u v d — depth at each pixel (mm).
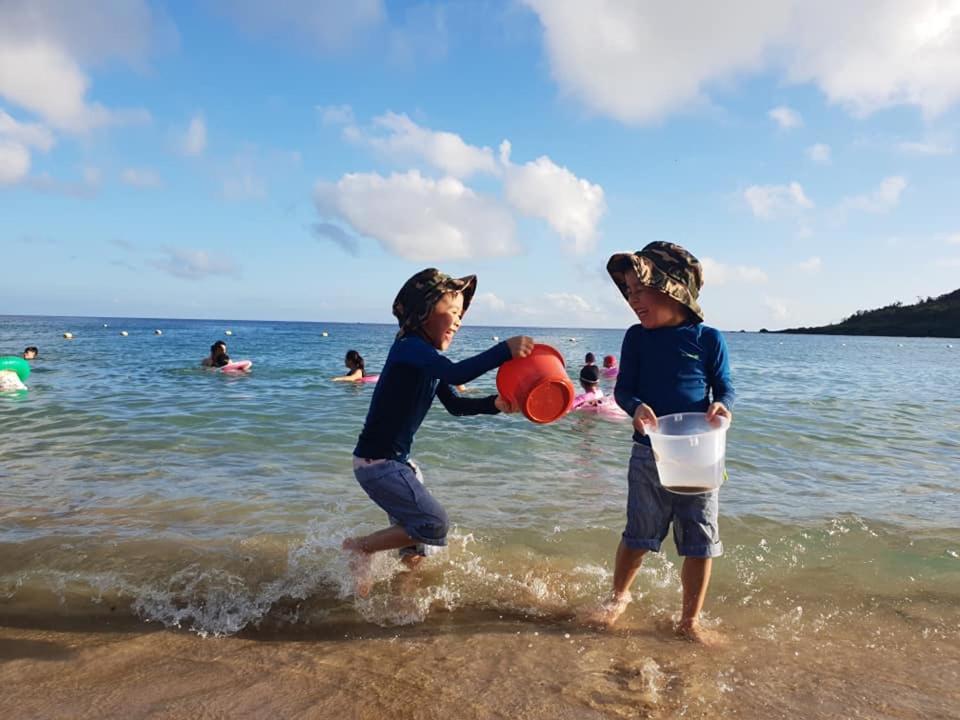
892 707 2133
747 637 2682
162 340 33188
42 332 40281
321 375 13289
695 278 3051
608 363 14922
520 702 2129
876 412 9688
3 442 6184
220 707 2066
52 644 2494
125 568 3211
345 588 3086
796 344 57562
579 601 3055
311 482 4918
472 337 50625
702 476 2721
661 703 2137
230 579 3135
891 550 3689
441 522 3064
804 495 4875
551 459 6012
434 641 2602
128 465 5348
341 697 2145
